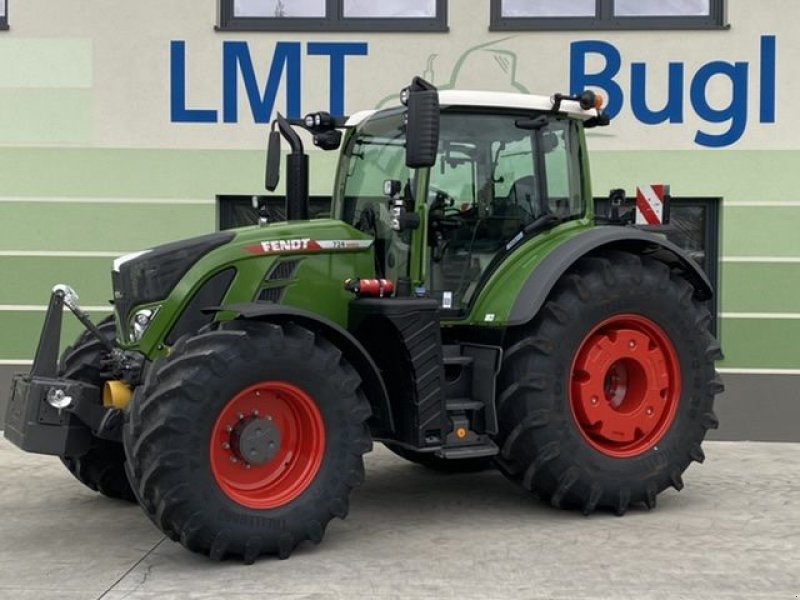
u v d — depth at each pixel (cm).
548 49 729
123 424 421
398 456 649
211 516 389
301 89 739
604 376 484
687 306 504
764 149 720
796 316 719
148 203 742
